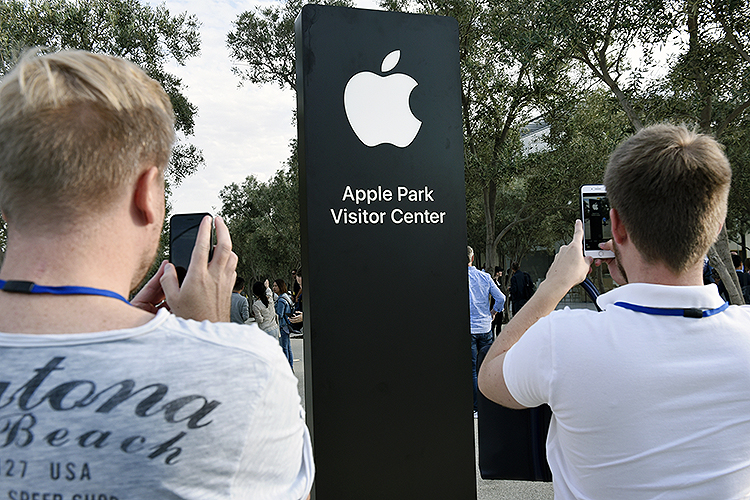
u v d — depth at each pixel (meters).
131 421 0.59
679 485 0.89
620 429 0.92
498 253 24.64
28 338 0.60
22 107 0.63
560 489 1.07
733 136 9.91
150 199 0.72
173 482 0.59
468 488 2.48
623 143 1.08
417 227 2.46
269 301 8.23
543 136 15.45
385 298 2.39
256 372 0.65
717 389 0.91
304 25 2.32
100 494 0.58
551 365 0.97
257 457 0.65
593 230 1.70
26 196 0.64
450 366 2.48
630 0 7.87
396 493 2.35
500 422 1.46
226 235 0.95
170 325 0.66
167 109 0.78
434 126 2.52
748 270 9.03
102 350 0.61
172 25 12.06
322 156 2.32
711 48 7.99
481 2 12.90
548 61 10.62
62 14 10.54
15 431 0.58
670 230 0.95
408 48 2.48
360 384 2.32
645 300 0.98
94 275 0.66
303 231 2.40
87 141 0.64
